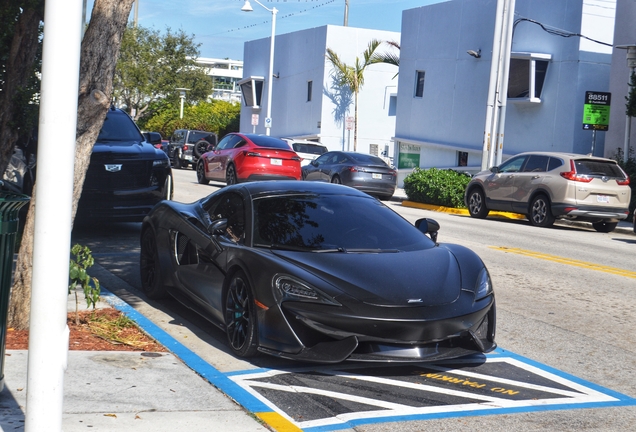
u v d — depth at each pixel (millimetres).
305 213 6730
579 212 17641
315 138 39031
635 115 20875
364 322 5379
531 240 15211
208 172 23703
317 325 5461
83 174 6406
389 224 6867
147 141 12914
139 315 7148
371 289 5605
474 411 5086
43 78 3463
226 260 6422
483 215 20266
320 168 24719
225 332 6379
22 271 6359
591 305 8859
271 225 6516
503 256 12594
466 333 5695
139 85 51594
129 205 11664
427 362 5766
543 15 26031
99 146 11742
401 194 27766
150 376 5363
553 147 25750
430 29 31781
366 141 39281
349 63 38594
